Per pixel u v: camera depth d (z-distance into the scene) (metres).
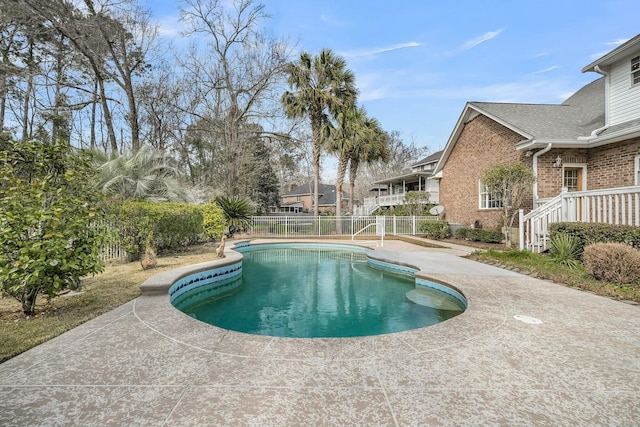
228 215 16.08
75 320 3.80
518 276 6.29
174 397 2.17
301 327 4.79
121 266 7.60
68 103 18.91
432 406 2.06
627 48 8.66
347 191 48.38
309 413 1.99
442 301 5.95
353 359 2.76
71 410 2.02
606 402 2.11
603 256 5.38
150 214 8.56
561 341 3.13
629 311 4.07
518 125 11.15
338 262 10.95
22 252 3.50
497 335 3.29
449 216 16.39
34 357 2.80
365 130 18.78
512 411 2.01
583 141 9.73
